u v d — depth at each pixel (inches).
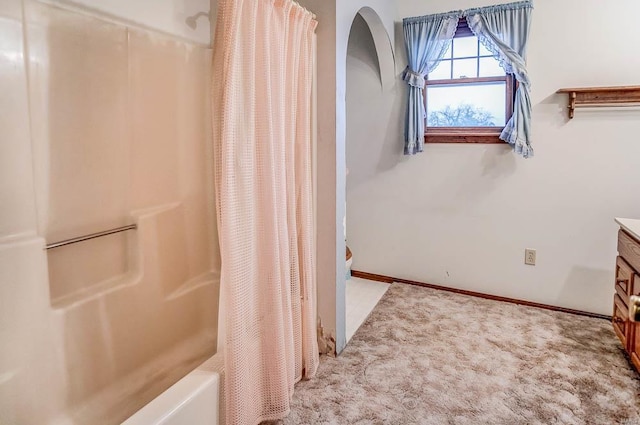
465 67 116.2
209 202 92.5
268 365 66.6
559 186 106.3
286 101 70.3
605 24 97.0
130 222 76.0
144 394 71.7
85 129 67.3
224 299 59.3
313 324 80.2
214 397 56.2
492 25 104.8
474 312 108.5
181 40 82.3
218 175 58.6
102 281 71.7
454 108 118.8
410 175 124.0
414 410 69.2
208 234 93.1
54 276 64.0
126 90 73.4
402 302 115.3
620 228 89.0
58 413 62.3
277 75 65.2
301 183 75.8
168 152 82.7
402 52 118.4
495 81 112.7
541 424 65.6
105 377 69.9
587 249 105.6
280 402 66.8
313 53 79.6
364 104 126.9
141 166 77.5
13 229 58.1
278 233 66.4
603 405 69.9
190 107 86.4
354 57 125.6
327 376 79.5
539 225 109.9
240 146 59.2
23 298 57.7
